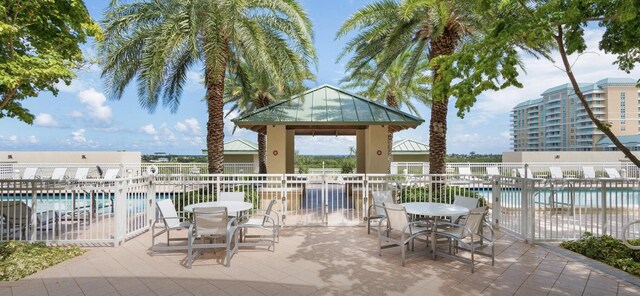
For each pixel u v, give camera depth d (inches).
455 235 217.5
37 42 230.8
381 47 443.2
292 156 595.5
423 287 178.5
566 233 282.4
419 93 760.3
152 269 206.4
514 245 257.9
